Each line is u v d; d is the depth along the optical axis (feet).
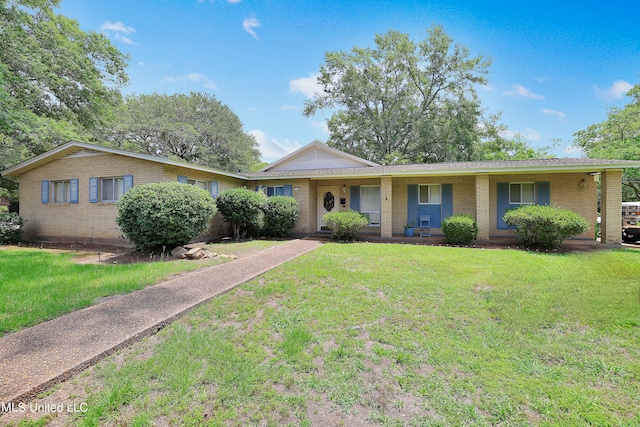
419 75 81.46
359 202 45.52
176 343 10.46
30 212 39.83
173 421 6.91
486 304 13.97
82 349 9.73
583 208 37.52
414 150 84.53
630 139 58.39
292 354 9.83
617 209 32.73
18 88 42.04
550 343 10.47
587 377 8.62
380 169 41.52
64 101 50.96
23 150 48.37
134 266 21.42
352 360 9.54
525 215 30.50
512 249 30.40
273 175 43.19
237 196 36.76
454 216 36.14
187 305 13.74
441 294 15.44
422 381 8.45
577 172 36.50
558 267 20.94
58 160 38.14
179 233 26.45
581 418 7.02
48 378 8.16
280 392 8.02
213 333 11.28
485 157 85.76
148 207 25.29
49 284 16.62
